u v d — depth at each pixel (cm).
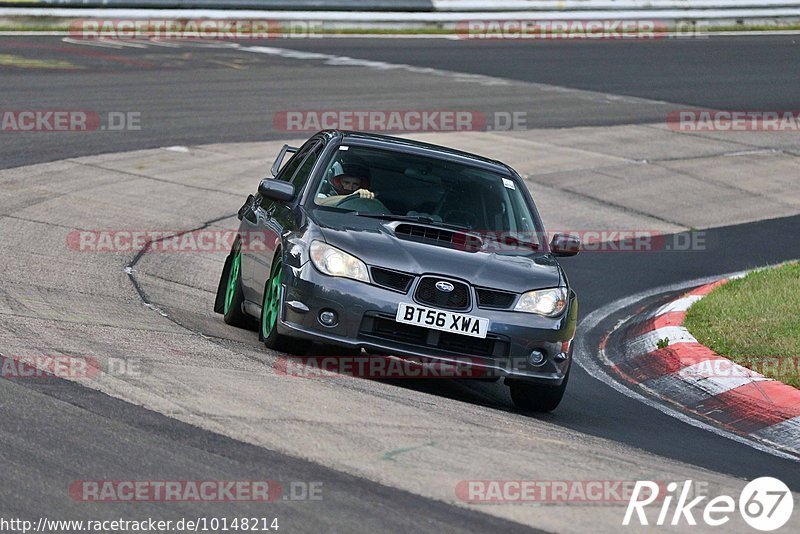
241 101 6519
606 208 5197
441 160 2691
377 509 1510
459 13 10412
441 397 2264
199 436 1722
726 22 11331
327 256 2303
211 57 7919
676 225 5025
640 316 3494
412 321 2253
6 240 3522
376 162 2639
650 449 2109
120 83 6675
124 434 1694
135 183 4688
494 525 1504
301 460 1667
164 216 4266
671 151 6400
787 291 3522
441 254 2345
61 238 3691
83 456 1594
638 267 4262
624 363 3008
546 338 2305
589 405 2512
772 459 2173
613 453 1995
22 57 7200
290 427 1816
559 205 5156
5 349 2103
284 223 2512
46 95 6103
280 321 2328
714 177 5938
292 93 6881
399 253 2317
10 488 1462
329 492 1550
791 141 6881
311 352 2473
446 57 8794
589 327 3400
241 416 1841
